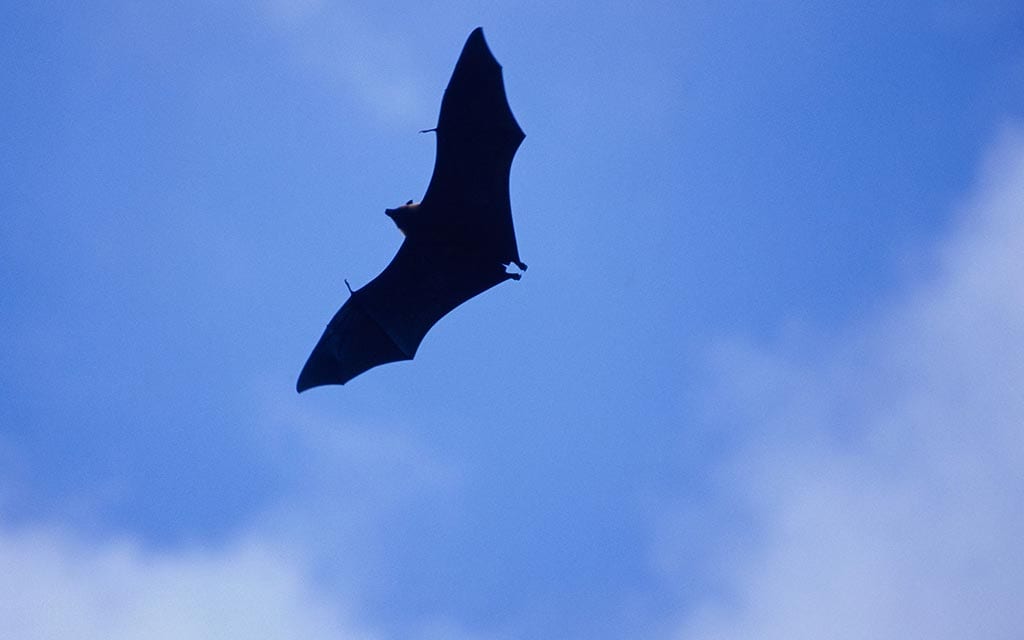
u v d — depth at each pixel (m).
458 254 53.25
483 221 52.06
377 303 55.06
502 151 50.44
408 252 53.88
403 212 52.81
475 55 48.25
